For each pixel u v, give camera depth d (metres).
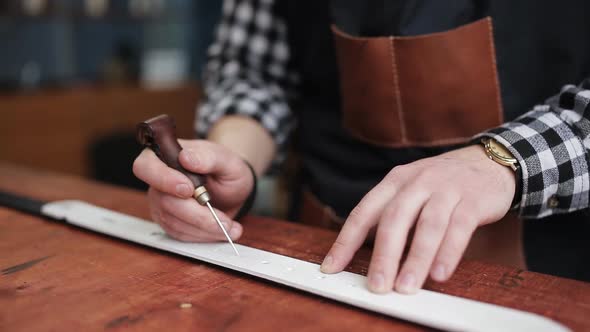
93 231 0.71
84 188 0.95
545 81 0.75
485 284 0.53
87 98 2.83
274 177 1.10
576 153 0.60
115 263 0.59
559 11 0.72
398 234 0.50
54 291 0.52
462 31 0.74
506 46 0.74
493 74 0.75
